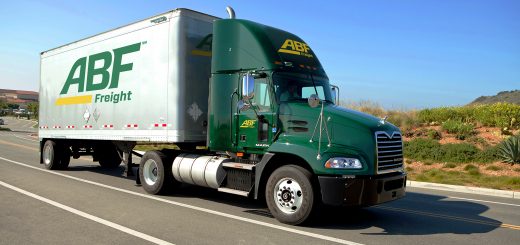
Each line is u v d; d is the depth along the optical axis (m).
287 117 7.87
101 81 12.19
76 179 12.47
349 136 7.28
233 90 8.70
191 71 9.96
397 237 6.89
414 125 22.19
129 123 11.07
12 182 11.55
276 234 6.77
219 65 8.97
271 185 7.63
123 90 11.30
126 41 11.36
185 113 9.83
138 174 10.88
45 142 15.10
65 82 13.97
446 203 10.55
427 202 10.62
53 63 14.76
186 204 9.10
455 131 20.23
